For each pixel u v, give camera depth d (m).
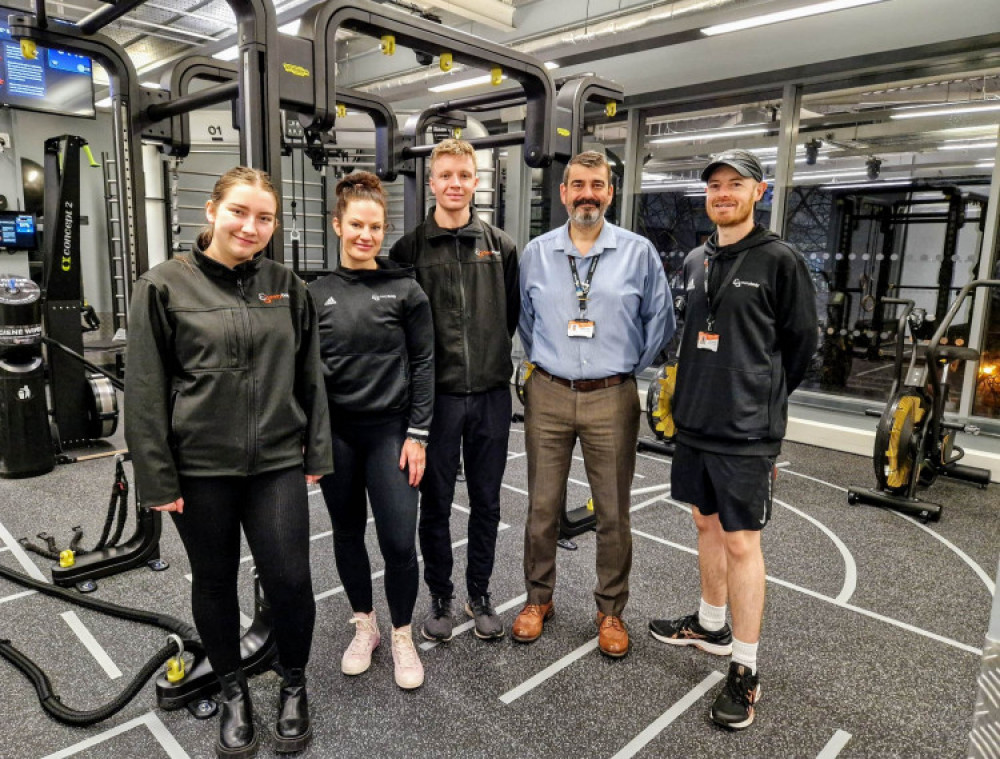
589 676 2.17
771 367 1.89
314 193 8.36
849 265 7.17
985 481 4.36
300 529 1.71
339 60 8.35
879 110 6.46
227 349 1.56
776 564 3.12
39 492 3.93
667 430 4.88
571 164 2.09
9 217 5.49
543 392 2.25
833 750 1.86
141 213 2.83
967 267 6.34
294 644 1.76
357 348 1.88
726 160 1.85
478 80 6.70
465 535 3.37
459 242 2.14
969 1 4.66
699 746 1.87
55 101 5.40
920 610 2.69
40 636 2.38
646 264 2.17
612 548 2.25
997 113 6.00
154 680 2.12
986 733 1.14
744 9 4.64
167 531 3.34
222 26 6.18
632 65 6.59
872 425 5.39
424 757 1.79
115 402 4.80
